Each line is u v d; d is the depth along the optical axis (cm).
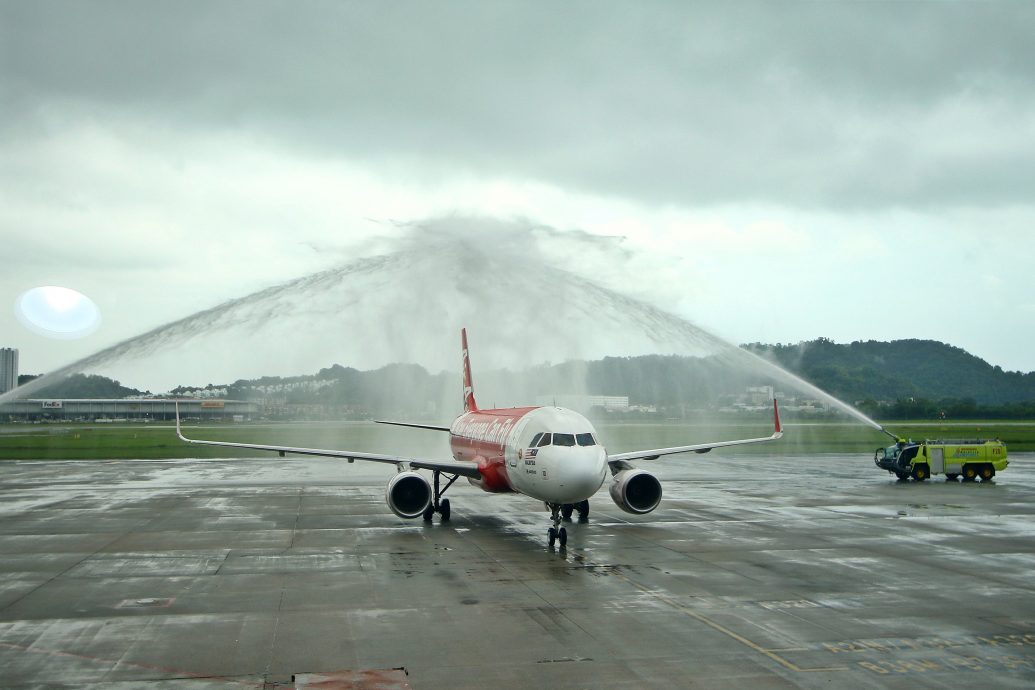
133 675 1407
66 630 1688
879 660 1485
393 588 2075
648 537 2905
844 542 2791
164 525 3178
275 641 1606
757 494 4325
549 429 2712
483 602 1923
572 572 2280
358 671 1425
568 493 2556
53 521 3284
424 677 1392
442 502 3306
